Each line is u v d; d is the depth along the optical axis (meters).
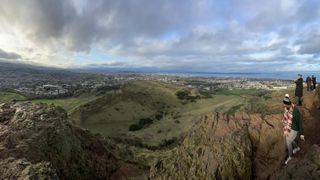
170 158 17.97
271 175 14.62
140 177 22.52
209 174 15.37
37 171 15.22
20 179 14.51
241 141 15.91
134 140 80.06
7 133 19.14
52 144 20.22
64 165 20.30
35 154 18.17
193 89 150.75
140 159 31.00
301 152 13.95
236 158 15.36
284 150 14.98
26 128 19.86
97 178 23.33
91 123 96.69
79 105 111.88
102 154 26.58
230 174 15.14
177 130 90.25
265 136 16.19
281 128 16.02
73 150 22.23
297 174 12.04
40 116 21.77
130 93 128.75
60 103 119.88
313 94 21.34
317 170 11.73
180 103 128.50
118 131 91.19
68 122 24.72
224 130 17.17
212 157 15.77
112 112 105.81
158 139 82.31
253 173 15.45
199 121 18.97
